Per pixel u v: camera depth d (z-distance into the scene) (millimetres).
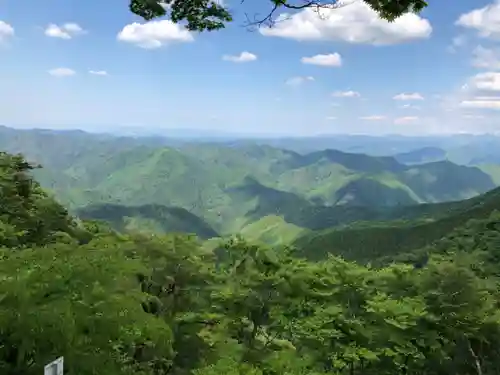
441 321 39375
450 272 42188
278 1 11242
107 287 12008
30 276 10711
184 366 29953
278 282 39531
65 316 9891
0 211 28516
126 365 14297
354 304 39562
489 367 42219
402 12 10859
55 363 9164
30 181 35969
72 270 11633
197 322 32688
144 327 12734
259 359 34406
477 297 41125
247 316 38750
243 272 40906
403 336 36938
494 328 39844
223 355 32188
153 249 34062
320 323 36375
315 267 41188
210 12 12867
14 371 9555
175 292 33594
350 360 34656
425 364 40719
